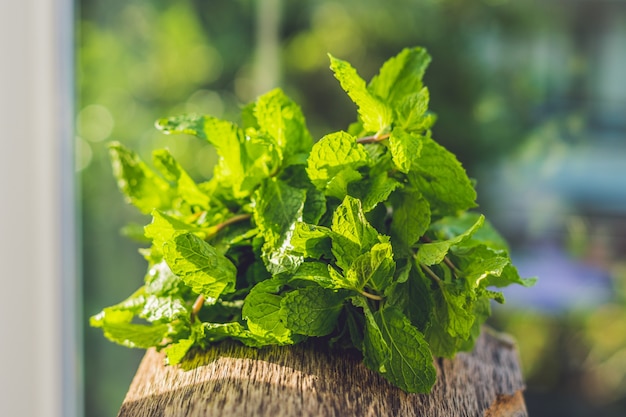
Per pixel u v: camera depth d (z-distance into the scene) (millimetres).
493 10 1193
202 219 528
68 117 872
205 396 450
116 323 510
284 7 1322
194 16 1728
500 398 517
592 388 1173
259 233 497
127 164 559
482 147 1189
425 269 488
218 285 476
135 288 1259
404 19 1238
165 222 499
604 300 1169
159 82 1764
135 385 481
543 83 1183
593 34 1171
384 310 475
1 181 794
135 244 1286
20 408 790
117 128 1702
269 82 1366
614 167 1176
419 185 505
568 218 1180
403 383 464
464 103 1194
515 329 1177
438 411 473
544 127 1184
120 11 1664
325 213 495
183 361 488
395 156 476
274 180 503
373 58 1269
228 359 478
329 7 1297
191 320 495
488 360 554
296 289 474
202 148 1770
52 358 808
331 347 489
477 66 1194
